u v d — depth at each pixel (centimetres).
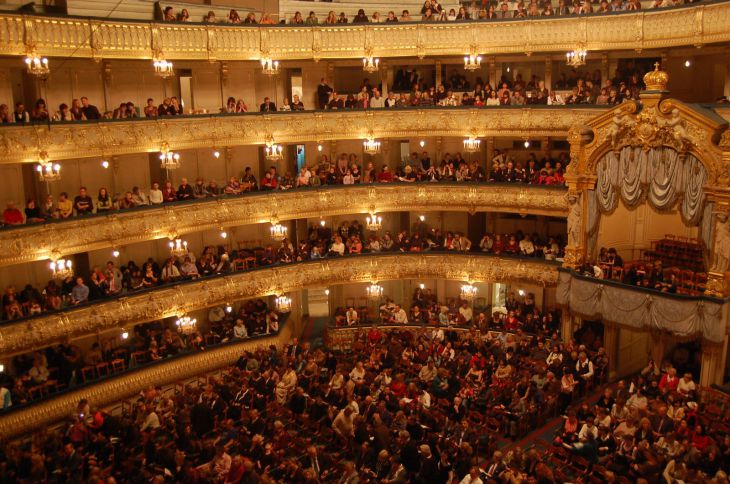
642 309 2803
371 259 3691
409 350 3062
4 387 2547
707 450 2011
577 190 3136
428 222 4103
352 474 1934
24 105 2997
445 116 3616
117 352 2980
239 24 3353
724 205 2606
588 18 3303
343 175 3706
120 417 2558
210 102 3644
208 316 3566
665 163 2825
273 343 3353
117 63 3266
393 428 2288
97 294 2867
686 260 3241
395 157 4056
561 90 3741
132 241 2998
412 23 3559
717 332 2603
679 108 2722
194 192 3347
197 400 2584
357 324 3625
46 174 2677
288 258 3562
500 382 2683
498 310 3900
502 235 3738
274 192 3478
